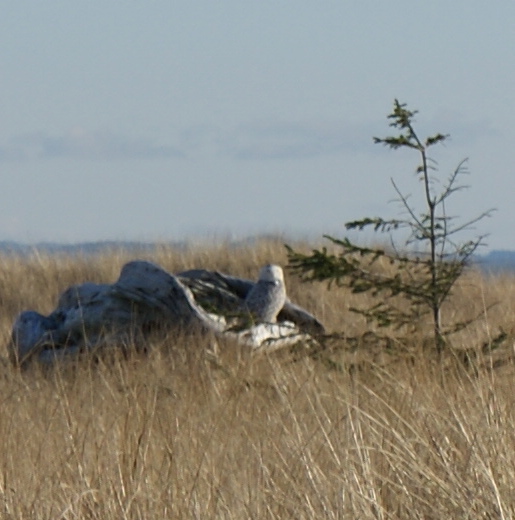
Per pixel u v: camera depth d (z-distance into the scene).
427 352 28.89
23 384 30.88
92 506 16.66
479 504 15.54
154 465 18.14
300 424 19.64
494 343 28.23
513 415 18.50
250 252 79.50
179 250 80.75
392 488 16.69
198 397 26.34
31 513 16.50
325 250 30.33
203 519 16.02
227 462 18.31
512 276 63.97
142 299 42.94
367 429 18.38
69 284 72.88
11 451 19.67
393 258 30.47
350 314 59.12
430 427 18.28
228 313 33.94
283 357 34.91
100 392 26.94
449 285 30.19
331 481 16.69
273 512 16.08
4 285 70.88
